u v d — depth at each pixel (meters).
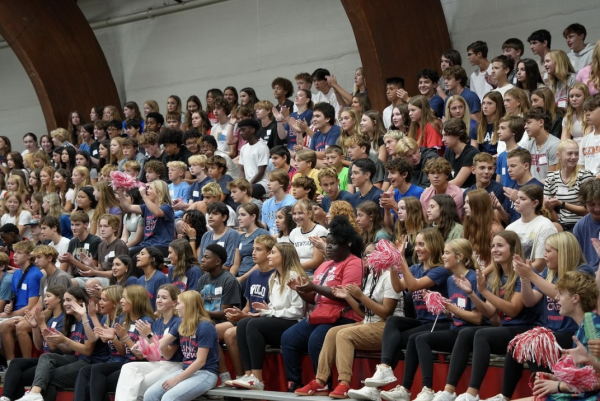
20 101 23.48
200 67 20.22
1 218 15.85
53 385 10.74
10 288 12.86
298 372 9.45
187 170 15.09
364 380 9.09
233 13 19.62
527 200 8.97
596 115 9.86
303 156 12.51
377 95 15.26
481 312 8.14
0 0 19.95
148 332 9.94
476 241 9.05
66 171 16.80
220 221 11.66
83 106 20.92
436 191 10.61
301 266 9.94
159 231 13.03
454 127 11.30
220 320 10.41
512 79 13.26
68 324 11.24
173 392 9.38
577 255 7.62
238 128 15.73
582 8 14.50
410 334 8.63
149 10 20.98
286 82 16.02
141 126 18.27
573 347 7.52
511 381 7.70
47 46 20.50
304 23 18.42
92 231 13.94
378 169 12.30
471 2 15.80
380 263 8.52
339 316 9.28
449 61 14.41
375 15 15.12
